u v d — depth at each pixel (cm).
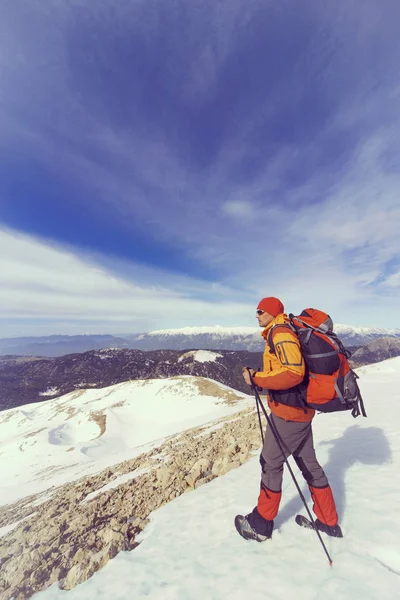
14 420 12088
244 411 2309
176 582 310
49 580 371
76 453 6962
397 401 1179
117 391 12875
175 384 11856
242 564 319
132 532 455
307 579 280
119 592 308
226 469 653
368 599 242
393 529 319
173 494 573
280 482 351
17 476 6166
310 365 324
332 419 1027
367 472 485
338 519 367
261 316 368
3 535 789
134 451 2459
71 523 565
